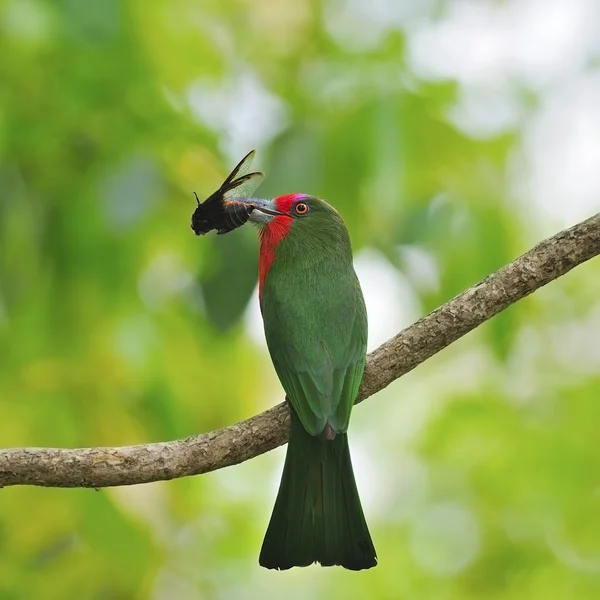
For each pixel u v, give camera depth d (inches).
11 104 434.0
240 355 500.1
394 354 351.6
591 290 605.6
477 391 567.8
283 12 490.6
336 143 431.8
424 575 564.7
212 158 454.0
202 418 485.7
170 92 471.8
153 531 488.7
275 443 340.8
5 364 451.2
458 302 345.1
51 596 463.8
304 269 387.9
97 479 311.3
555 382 570.6
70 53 435.2
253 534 550.0
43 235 437.1
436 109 452.4
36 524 460.4
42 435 452.4
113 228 424.2
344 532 337.4
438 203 446.9
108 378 456.4
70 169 438.9
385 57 465.7
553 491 548.4
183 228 453.1
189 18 479.2
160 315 472.4
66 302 441.7
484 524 556.4
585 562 542.9
